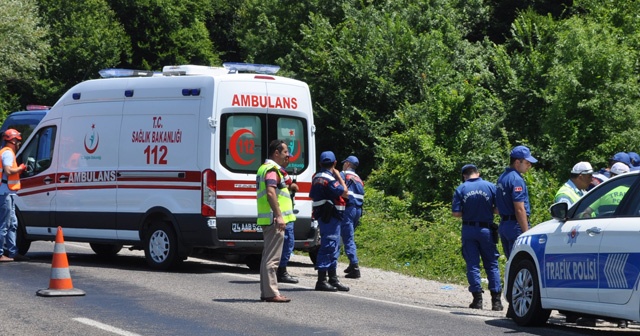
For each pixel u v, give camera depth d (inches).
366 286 668.7
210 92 699.4
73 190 771.4
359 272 721.0
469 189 564.1
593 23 1505.9
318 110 1838.1
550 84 1492.4
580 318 517.0
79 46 2623.0
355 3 2151.8
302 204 740.0
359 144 1812.3
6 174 765.9
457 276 751.1
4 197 763.4
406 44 1823.3
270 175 543.5
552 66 1550.2
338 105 1824.6
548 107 1528.1
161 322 461.7
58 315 478.0
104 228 749.3
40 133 808.3
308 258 873.5
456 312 532.1
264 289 544.4
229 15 3216.0
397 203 1235.2
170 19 2802.7
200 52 2856.8
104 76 770.8
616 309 424.2
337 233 618.2
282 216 551.2
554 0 2210.9
